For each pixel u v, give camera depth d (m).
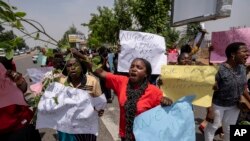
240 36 5.05
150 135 2.99
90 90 3.89
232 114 4.76
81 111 3.69
